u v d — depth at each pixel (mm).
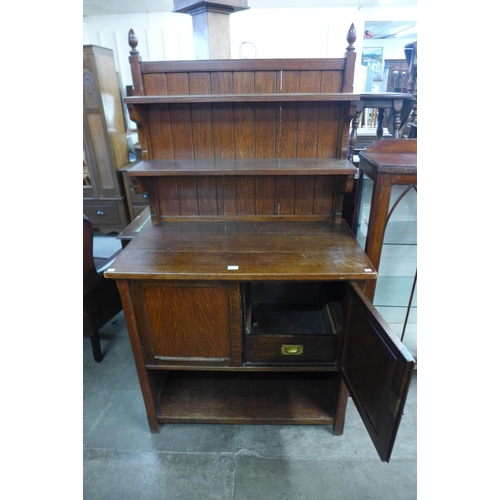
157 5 2623
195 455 1290
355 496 1150
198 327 1164
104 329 2008
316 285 1637
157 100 1188
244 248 1216
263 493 1162
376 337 895
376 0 2617
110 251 2879
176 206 1472
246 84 1265
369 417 944
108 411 1476
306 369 1219
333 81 1257
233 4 1296
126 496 1163
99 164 2920
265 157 1388
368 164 1279
